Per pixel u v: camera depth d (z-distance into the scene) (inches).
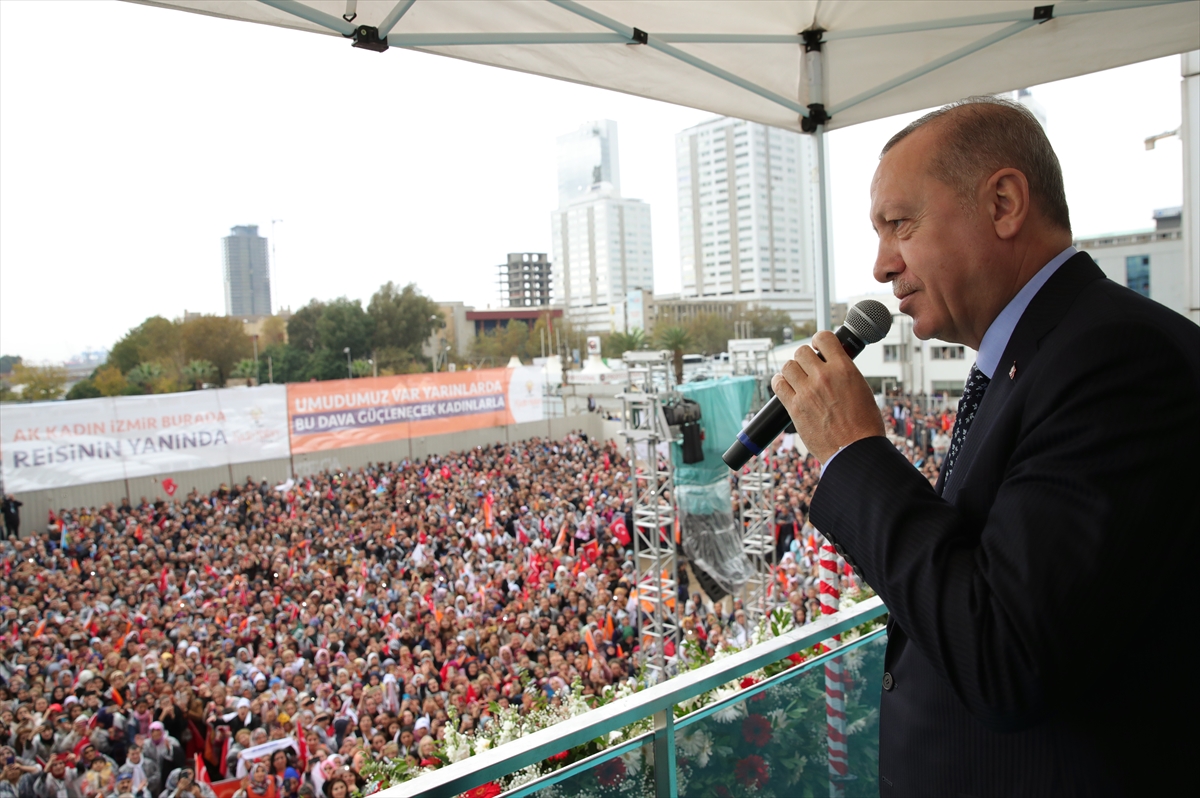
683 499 506.9
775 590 490.9
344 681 378.0
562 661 382.3
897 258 37.1
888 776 40.1
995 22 115.6
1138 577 26.0
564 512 795.4
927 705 36.9
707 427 499.2
